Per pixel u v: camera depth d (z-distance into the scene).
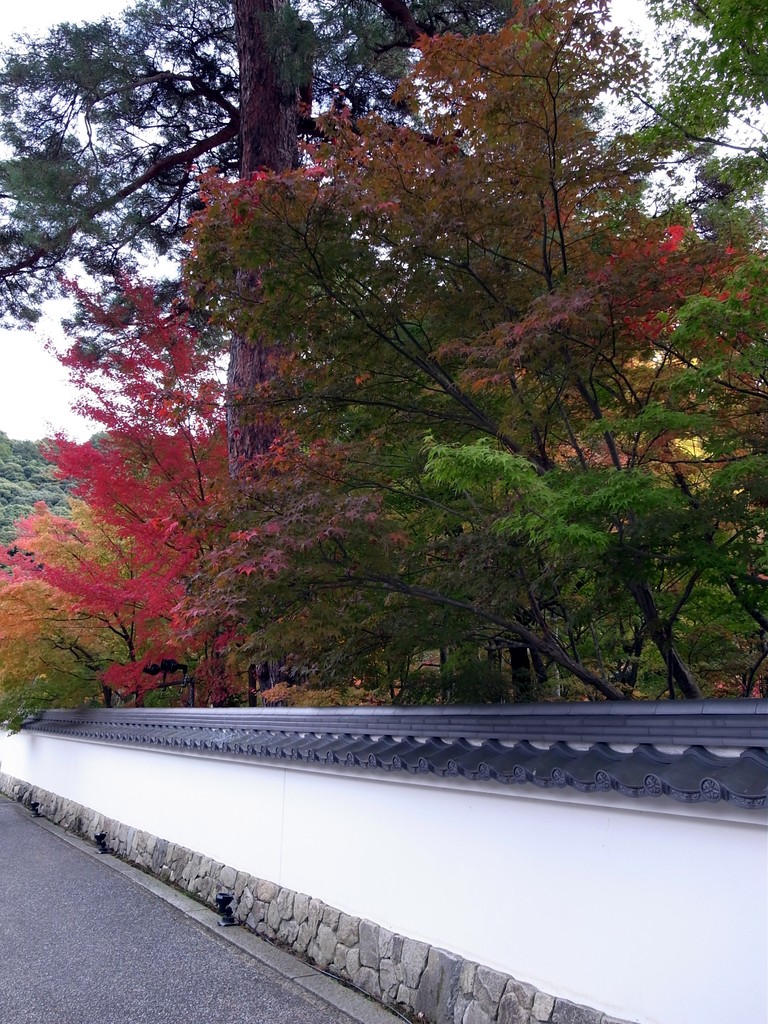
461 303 5.12
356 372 5.44
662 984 2.95
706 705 3.08
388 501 5.81
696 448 5.24
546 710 3.82
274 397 5.71
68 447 9.27
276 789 5.92
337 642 5.88
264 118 9.47
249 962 5.12
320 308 5.18
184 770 7.59
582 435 5.11
